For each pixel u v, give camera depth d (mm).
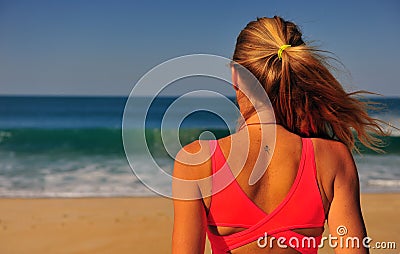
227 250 1782
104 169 16562
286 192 1792
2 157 20250
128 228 8258
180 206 1764
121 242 7488
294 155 1831
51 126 39531
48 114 54969
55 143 24875
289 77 1858
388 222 8609
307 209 1798
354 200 1877
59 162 18609
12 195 11883
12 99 85625
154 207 9891
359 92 2031
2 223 8688
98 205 10188
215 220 1773
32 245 7430
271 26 1908
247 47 1893
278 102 1878
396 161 17531
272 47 1871
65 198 11117
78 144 24625
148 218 8922
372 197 11102
